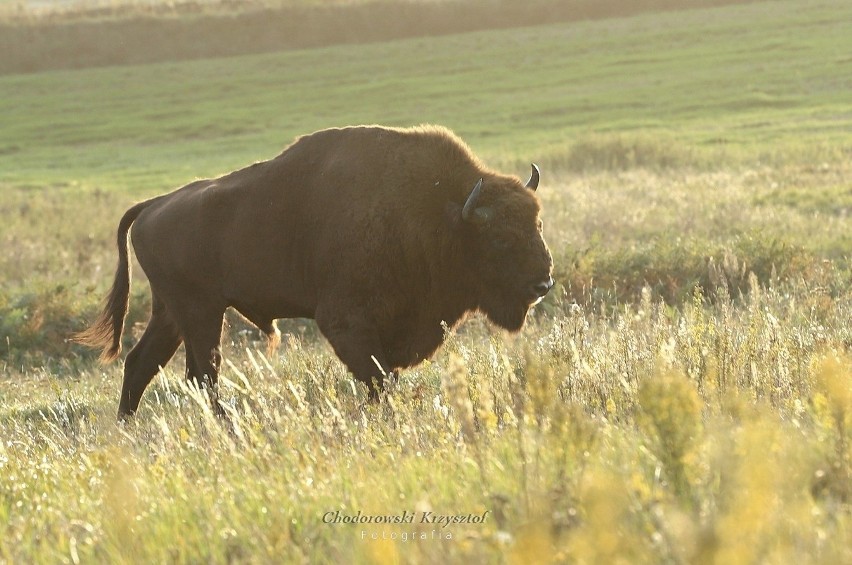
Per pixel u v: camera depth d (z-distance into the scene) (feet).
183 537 48.03
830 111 449.48
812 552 37.09
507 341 97.40
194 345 109.09
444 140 98.84
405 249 96.48
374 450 63.16
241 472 60.18
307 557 43.32
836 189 242.17
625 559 35.73
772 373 72.49
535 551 35.22
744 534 35.76
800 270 156.56
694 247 170.40
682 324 83.97
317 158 100.53
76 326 169.17
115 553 46.68
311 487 53.57
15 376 148.36
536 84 620.90
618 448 54.24
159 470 62.80
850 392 49.11
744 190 257.75
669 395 47.16
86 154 511.81
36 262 234.38
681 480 44.98
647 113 501.97
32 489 64.34
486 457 53.36
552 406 54.54
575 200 255.70
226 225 104.73
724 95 524.93
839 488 44.86
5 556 48.01
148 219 111.65
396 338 100.63
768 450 45.91
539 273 93.86
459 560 39.40
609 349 81.51
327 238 97.71
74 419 101.45
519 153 393.29
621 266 166.09
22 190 392.88
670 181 291.38
